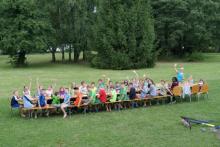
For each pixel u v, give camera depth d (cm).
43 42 5256
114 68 4747
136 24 4844
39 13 5425
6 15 5372
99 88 2052
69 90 1980
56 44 5628
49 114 1852
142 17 4912
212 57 6462
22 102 1841
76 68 4878
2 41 5188
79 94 1827
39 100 1769
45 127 1585
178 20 5697
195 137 1416
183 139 1391
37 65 5397
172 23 5734
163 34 5956
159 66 5025
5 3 5234
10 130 1541
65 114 1772
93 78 3566
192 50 6306
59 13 5331
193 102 2127
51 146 1322
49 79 3497
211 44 6481
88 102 1847
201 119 1695
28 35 5275
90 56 5288
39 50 5300
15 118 1766
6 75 3959
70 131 1516
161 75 3741
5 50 5316
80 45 5494
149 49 4862
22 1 5259
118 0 4888
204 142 1352
